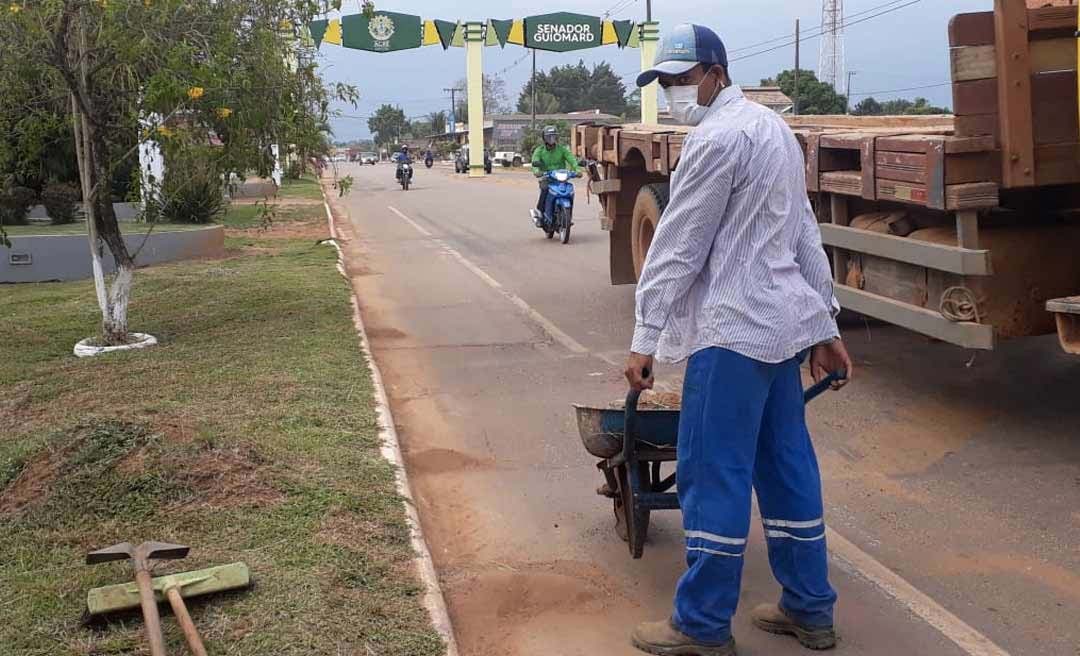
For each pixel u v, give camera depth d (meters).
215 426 5.72
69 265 13.37
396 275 13.68
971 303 5.60
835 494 5.30
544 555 4.60
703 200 3.37
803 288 3.45
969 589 4.22
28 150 8.81
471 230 20.23
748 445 3.44
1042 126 5.23
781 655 3.69
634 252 10.07
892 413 6.59
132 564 3.88
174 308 10.38
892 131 6.35
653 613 4.03
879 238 6.20
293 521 4.49
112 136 8.52
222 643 3.46
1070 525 4.82
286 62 8.55
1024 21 5.13
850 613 4.02
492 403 7.13
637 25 42.75
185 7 7.68
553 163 17.52
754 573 4.38
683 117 3.62
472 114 47.53
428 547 4.65
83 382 7.23
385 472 5.20
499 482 5.56
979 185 5.27
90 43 7.75
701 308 3.45
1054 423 6.26
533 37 43.69
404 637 3.54
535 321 10.14
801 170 3.54
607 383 7.61
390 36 42.16
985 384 7.14
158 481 4.77
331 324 9.22
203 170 8.74
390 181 46.97
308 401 6.46
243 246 16.16
